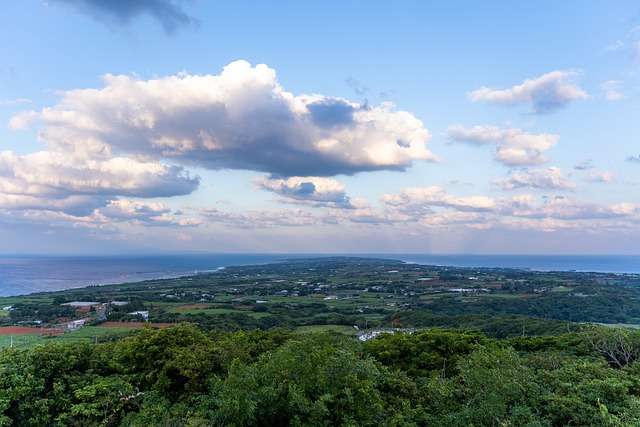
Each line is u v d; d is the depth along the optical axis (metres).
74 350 12.62
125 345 13.49
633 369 12.89
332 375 10.40
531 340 19.31
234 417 9.48
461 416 10.45
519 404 10.49
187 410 11.10
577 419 9.82
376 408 10.23
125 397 11.67
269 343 16.41
